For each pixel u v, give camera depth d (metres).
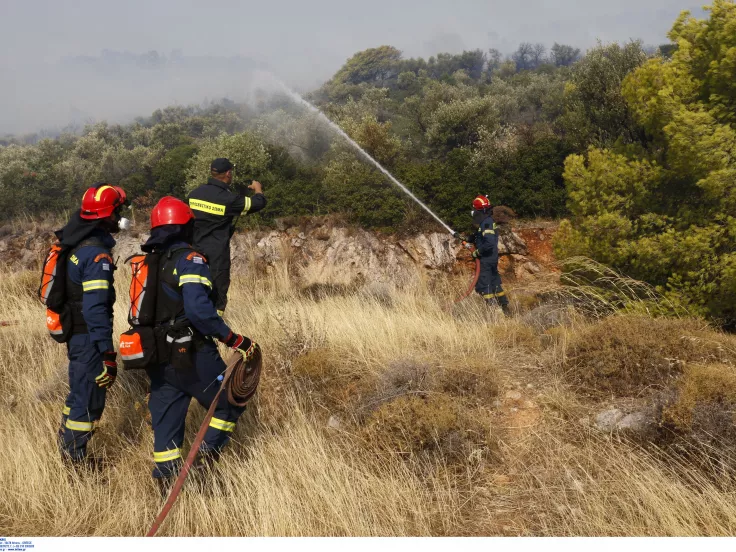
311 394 4.27
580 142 9.87
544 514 3.07
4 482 3.40
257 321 5.56
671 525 2.85
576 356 4.48
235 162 10.67
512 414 4.04
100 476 3.54
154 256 3.29
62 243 3.55
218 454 3.51
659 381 4.11
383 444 3.59
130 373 4.48
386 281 8.90
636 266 6.13
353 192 9.99
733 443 3.22
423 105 21.03
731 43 5.82
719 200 5.90
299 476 3.37
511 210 9.47
